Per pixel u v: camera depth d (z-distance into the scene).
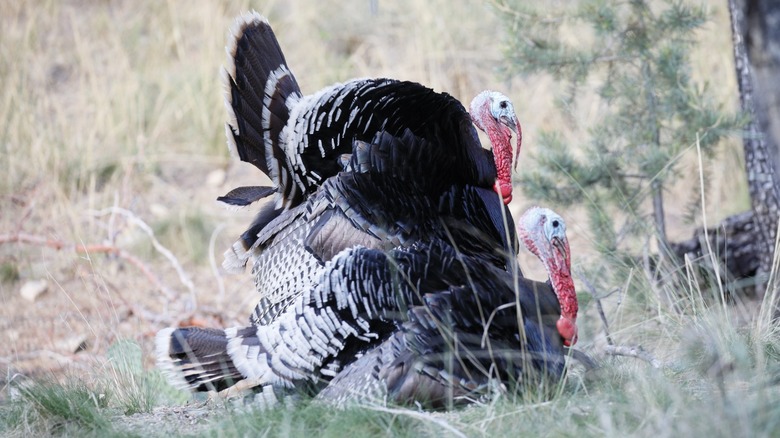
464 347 10.56
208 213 23.06
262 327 11.33
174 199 23.47
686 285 14.95
